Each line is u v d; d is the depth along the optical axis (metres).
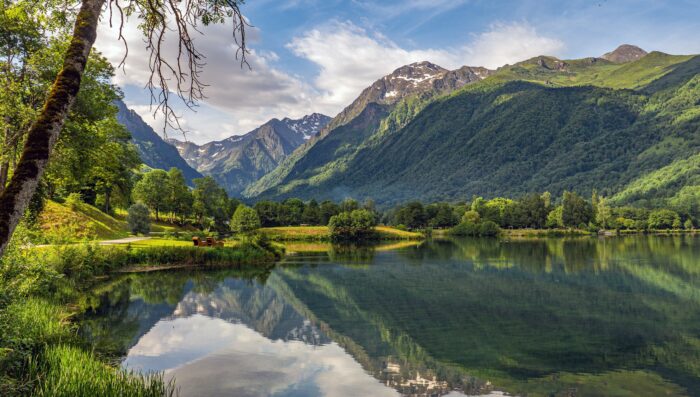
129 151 53.91
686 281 57.88
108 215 97.31
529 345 29.38
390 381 22.33
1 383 13.39
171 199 133.62
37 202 36.12
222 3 10.21
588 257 90.62
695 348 28.84
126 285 51.12
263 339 29.92
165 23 9.64
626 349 28.47
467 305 42.75
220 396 19.58
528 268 72.06
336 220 157.50
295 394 20.25
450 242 153.38
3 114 24.34
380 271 68.81
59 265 42.72
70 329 25.78
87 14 8.34
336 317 37.41
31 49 26.42
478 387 21.86
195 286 52.16
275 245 95.75
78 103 31.78
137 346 26.97
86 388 14.45
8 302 16.05
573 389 21.94
